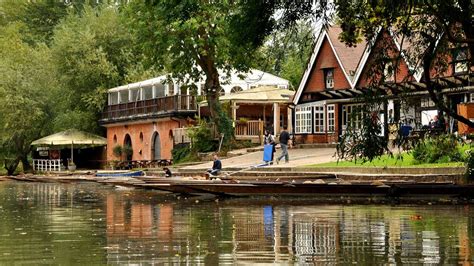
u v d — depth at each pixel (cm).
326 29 1698
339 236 1547
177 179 2989
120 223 1880
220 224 1809
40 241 1530
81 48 6331
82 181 4319
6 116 6291
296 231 1642
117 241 1517
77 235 1628
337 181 2575
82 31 6406
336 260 1250
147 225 1819
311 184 2497
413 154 2830
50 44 7900
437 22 1720
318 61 4822
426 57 1784
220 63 4534
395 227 1681
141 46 4534
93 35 6378
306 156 3916
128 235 1619
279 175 3069
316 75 4838
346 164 3098
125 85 6153
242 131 5012
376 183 2430
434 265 1196
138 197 2845
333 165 3130
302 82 4884
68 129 6400
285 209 2158
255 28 1683
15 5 8975
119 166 5956
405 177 2545
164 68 4988
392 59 1752
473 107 2906
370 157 1788
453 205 2203
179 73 4744
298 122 4956
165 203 2498
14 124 6312
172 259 1277
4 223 1919
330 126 4791
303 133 4866
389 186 2409
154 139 5862
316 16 1683
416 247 1378
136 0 4456
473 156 2427
